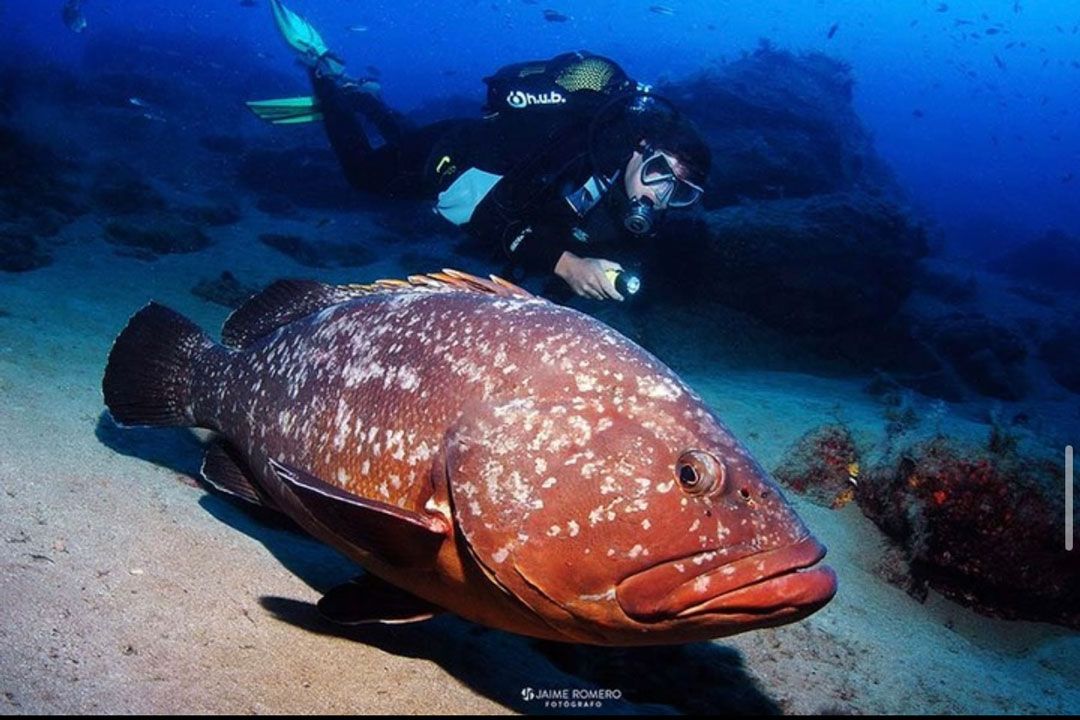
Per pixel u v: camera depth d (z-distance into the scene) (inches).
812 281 433.4
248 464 128.9
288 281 143.1
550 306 105.3
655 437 90.0
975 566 199.6
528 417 92.5
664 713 118.1
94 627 91.6
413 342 107.2
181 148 724.7
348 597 105.9
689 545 85.0
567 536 86.2
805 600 84.3
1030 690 156.5
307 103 329.7
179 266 415.5
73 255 383.9
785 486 239.0
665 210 221.1
